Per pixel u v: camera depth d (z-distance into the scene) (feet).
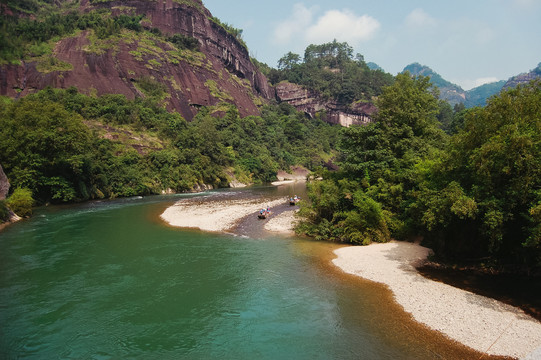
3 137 127.54
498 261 59.52
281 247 79.46
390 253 71.51
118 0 360.89
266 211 118.93
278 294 52.13
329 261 68.13
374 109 496.23
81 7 364.99
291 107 492.13
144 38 323.37
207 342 38.93
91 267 63.87
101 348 37.55
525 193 49.06
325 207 92.07
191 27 385.70
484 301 47.50
